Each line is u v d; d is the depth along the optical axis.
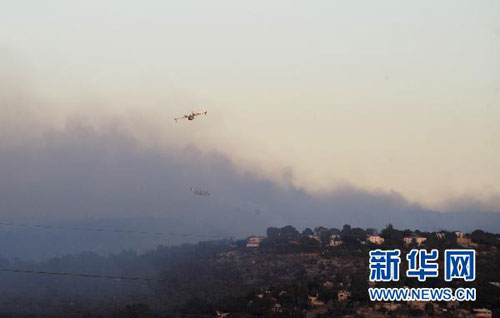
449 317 170.25
